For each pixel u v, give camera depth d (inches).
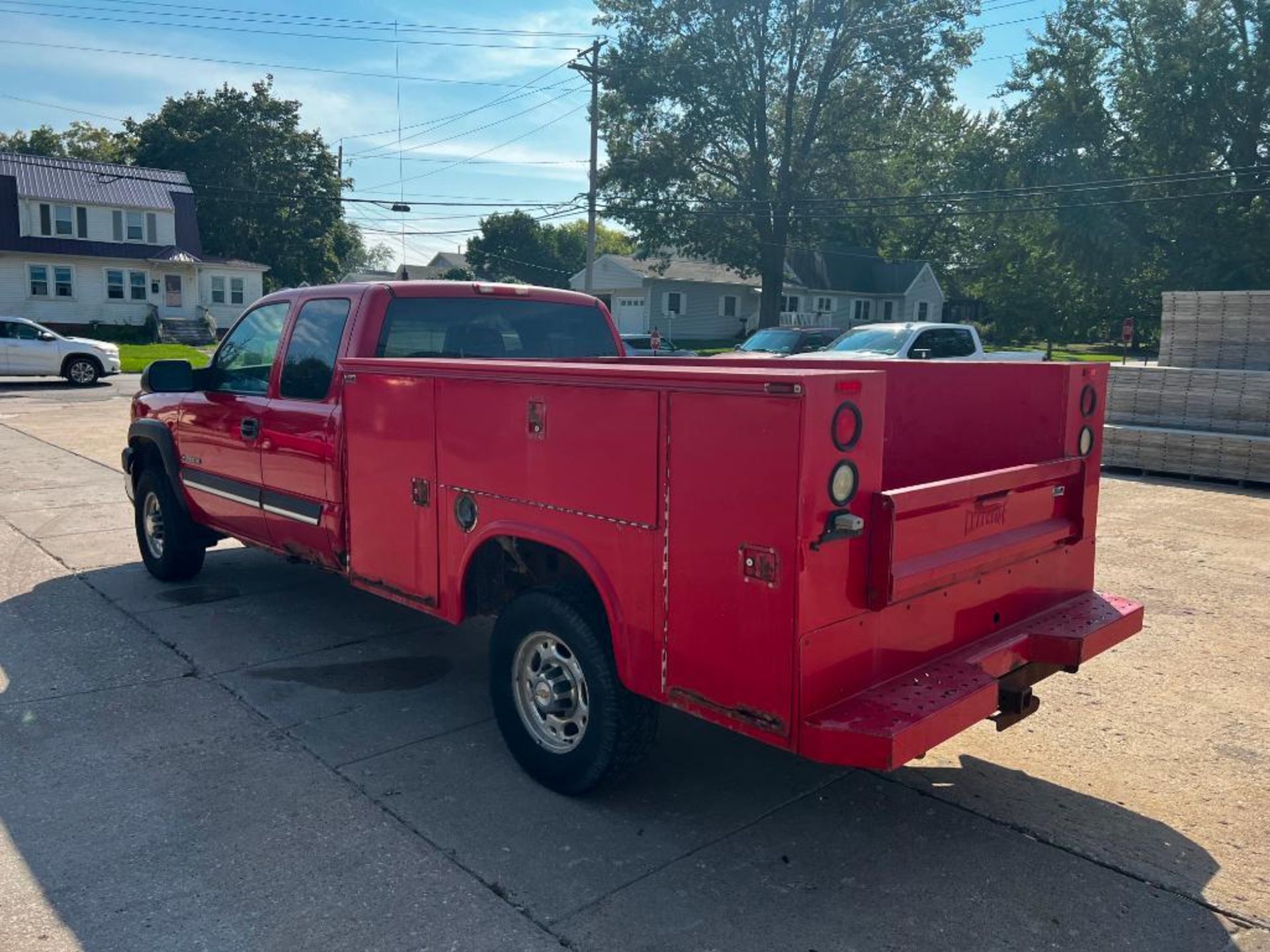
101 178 1811.0
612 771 150.6
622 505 137.1
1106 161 1665.8
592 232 1293.1
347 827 148.3
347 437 193.6
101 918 124.6
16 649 226.4
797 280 2148.1
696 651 129.0
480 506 162.9
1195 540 354.3
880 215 1664.6
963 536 138.8
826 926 125.6
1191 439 490.0
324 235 2422.5
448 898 130.2
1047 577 162.9
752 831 149.6
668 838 146.9
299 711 193.9
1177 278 1556.3
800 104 1658.5
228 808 153.8
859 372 118.5
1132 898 132.7
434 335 215.0
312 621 251.9
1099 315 1768.0
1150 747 182.4
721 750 179.8
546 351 236.2
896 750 113.9
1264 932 125.3
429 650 231.3
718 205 1633.9
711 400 123.0
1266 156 1553.9
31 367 1011.9
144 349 1568.7
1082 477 166.4
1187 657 230.5
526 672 163.3
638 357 237.1
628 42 1604.3
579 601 151.3
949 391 180.9
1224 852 145.1
